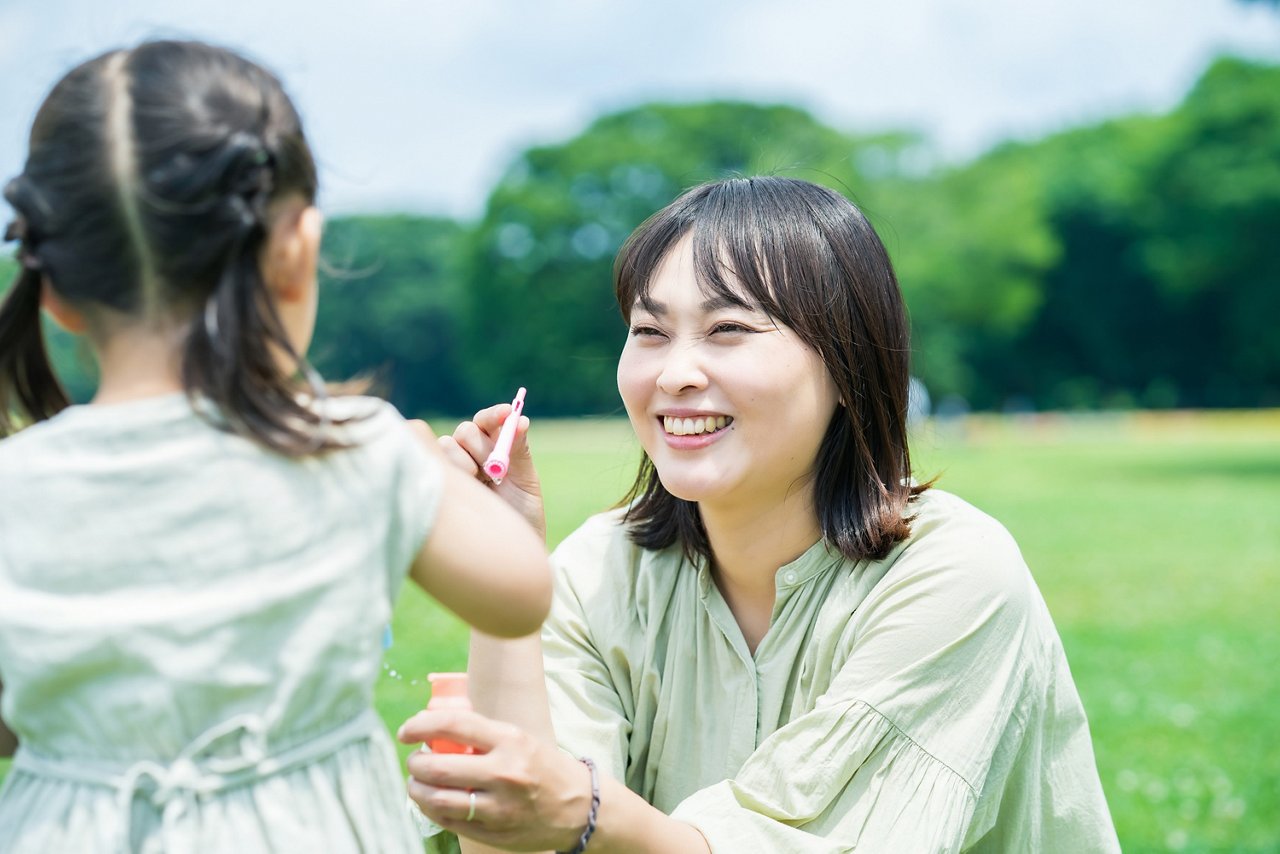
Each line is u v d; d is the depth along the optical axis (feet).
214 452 4.28
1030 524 39.42
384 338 207.51
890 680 6.03
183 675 4.17
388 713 14.93
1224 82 146.41
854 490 6.46
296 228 4.53
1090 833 6.73
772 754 5.96
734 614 6.84
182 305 4.36
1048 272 172.76
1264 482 57.67
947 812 5.94
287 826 4.29
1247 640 22.06
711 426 6.23
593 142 179.83
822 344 6.25
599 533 7.14
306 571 4.33
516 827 5.00
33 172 4.36
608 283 175.73
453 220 218.18
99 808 4.21
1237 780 14.20
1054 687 6.64
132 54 4.47
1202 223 144.87
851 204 6.72
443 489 4.65
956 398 172.45
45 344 4.83
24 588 4.24
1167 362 173.58
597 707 6.63
